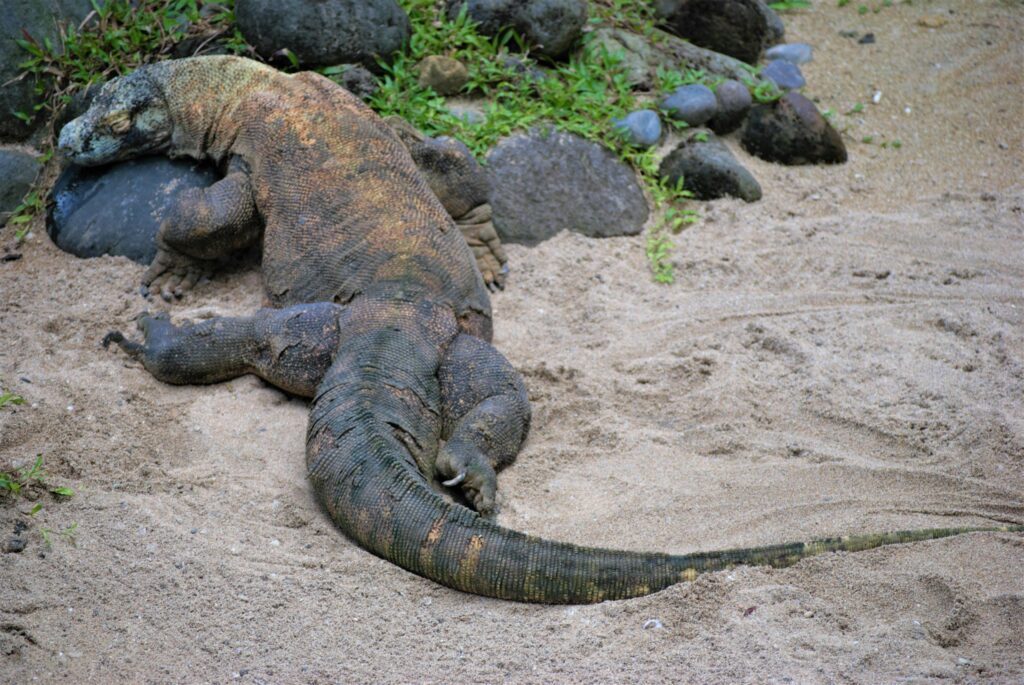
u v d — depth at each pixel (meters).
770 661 8.86
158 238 14.11
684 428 12.39
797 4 22.53
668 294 15.16
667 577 9.71
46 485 10.79
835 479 11.46
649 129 17.05
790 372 13.26
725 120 18.17
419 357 11.72
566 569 9.69
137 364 12.91
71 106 15.95
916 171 18.36
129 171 14.97
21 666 8.85
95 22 16.56
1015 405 12.54
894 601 9.59
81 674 8.80
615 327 14.27
